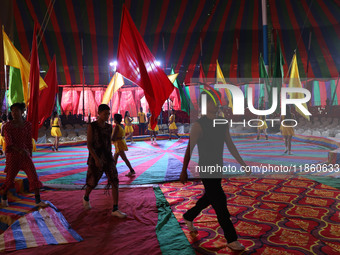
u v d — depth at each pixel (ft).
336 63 63.26
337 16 56.95
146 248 8.65
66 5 52.47
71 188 16.51
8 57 22.77
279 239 9.08
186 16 62.44
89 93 67.41
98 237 9.63
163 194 14.93
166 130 57.88
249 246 8.66
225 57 69.26
